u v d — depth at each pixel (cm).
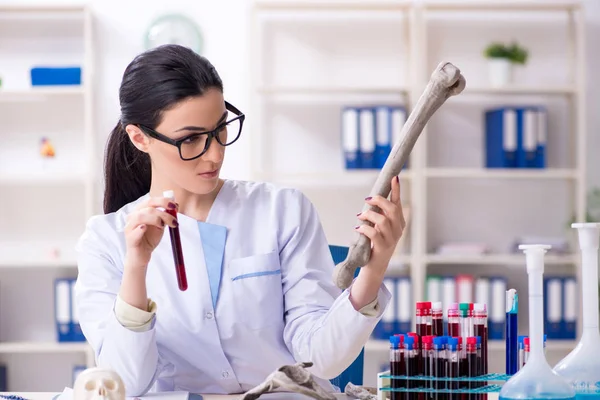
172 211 137
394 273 425
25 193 423
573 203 420
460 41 425
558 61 427
